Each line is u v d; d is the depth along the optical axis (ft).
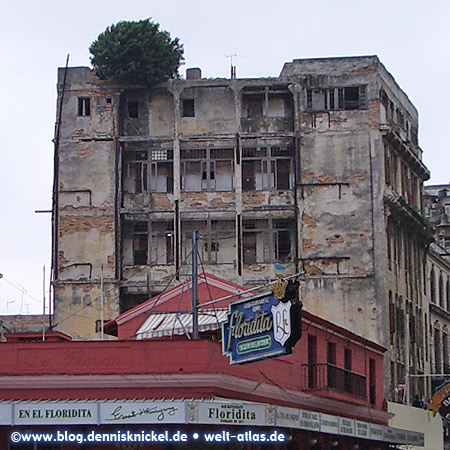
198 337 115.75
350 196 183.83
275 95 189.16
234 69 189.78
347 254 182.09
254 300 102.63
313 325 129.90
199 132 187.83
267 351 99.86
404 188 200.95
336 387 131.95
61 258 184.44
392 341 184.24
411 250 204.64
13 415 102.12
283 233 184.85
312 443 122.21
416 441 154.30
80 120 187.93
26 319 195.93
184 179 186.70
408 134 208.03
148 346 106.93
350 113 185.98
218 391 106.22
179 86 188.55
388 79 194.49
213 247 184.24
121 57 186.60
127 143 187.83
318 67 188.03
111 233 184.24
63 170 186.80
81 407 101.50
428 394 210.18
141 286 182.80
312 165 184.96
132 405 100.68
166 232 185.16
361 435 130.72
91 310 182.19
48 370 107.55
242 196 185.16
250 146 186.80
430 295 221.46
